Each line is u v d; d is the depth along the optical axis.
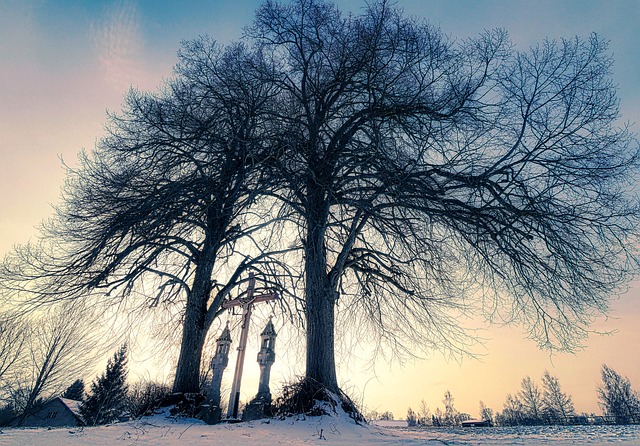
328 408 8.02
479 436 5.18
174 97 11.58
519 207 10.76
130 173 10.73
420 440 4.96
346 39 11.67
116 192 10.34
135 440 5.02
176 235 11.78
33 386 25.23
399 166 10.66
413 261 12.08
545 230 10.20
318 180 11.12
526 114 10.73
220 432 6.07
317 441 5.22
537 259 10.22
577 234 10.08
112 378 33.53
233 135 10.62
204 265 11.30
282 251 11.66
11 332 22.78
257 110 11.14
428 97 11.39
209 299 11.65
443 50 11.14
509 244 10.52
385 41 11.11
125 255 10.13
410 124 10.94
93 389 33.62
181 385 9.66
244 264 11.90
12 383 25.70
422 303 12.86
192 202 10.55
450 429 8.16
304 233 11.77
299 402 8.32
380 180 11.31
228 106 11.09
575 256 9.91
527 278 10.54
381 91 10.81
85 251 10.30
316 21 12.20
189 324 10.49
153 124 11.04
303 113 12.99
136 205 10.03
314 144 11.79
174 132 11.47
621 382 53.22
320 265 10.63
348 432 6.57
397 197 10.70
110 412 31.64
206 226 11.43
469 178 10.66
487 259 10.85
